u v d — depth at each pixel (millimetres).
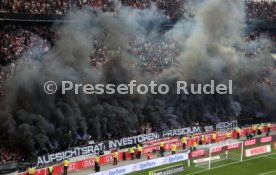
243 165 45656
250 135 54656
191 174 42000
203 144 51594
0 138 41812
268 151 49906
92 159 43094
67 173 41031
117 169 39906
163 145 47094
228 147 48594
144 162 42531
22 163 40594
